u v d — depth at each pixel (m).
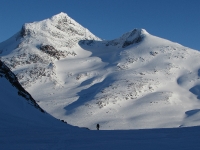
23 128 25.59
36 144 16.47
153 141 16.95
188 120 88.25
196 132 20.66
